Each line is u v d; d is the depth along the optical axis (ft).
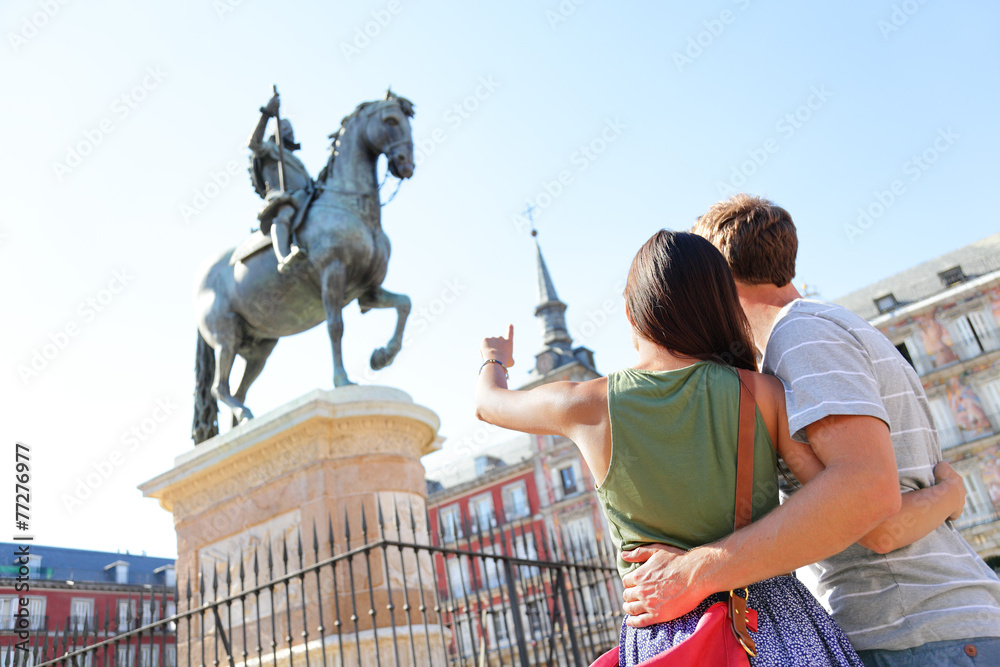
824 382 3.15
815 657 2.95
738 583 2.93
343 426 13.98
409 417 14.46
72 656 12.98
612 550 17.30
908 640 3.43
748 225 4.56
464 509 114.01
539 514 107.14
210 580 14.43
